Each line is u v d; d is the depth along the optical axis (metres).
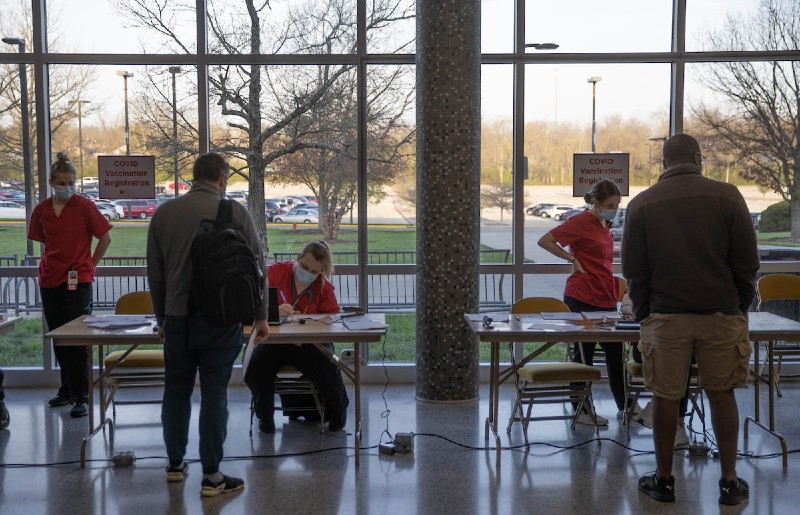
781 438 4.55
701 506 3.94
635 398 5.15
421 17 5.86
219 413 4.05
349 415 5.64
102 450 4.87
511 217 6.63
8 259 6.50
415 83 6.15
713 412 3.92
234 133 6.51
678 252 3.77
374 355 6.68
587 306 5.62
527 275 6.65
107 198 6.50
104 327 4.60
